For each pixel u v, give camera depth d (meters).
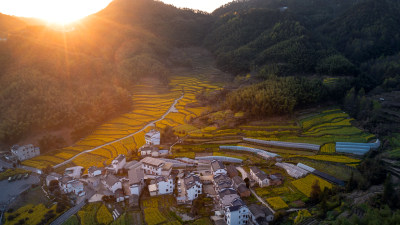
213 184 112.62
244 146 142.25
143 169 127.19
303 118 164.75
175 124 183.25
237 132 156.12
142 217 94.81
